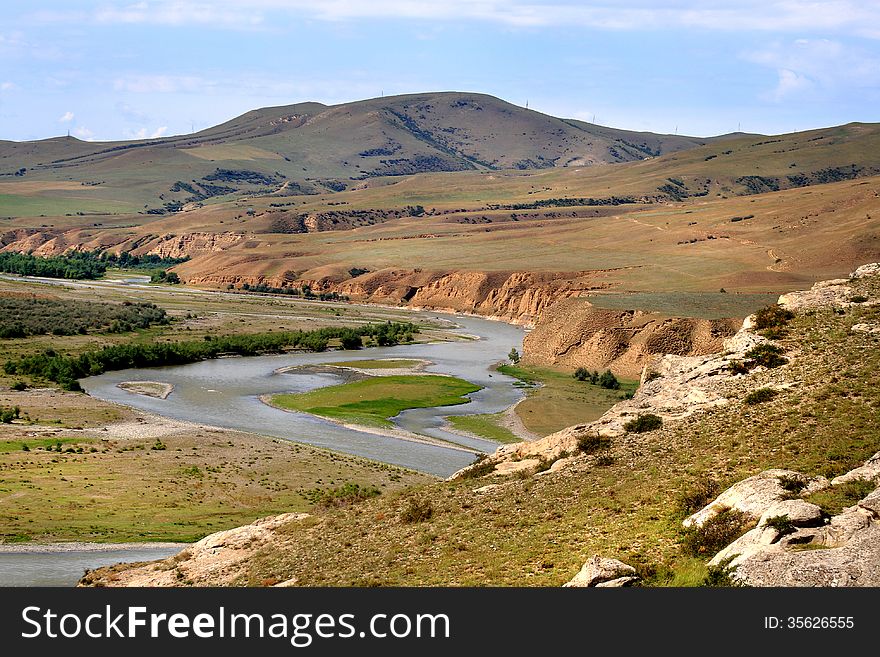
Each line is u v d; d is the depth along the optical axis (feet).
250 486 248.11
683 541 110.32
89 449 280.72
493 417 370.32
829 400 145.89
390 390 419.95
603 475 144.97
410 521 147.23
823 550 93.09
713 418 154.92
